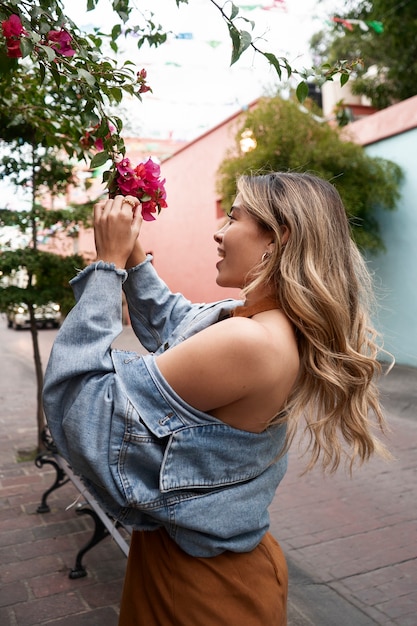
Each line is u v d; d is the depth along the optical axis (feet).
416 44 34.88
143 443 3.18
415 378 23.93
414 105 25.70
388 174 26.23
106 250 3.51
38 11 4.34
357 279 3.69
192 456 3.26
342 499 12.59
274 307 3.50
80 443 3.18
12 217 14.56
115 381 3.20
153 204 3.92
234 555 3.54
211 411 3.36
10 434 18.38
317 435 3.58
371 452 3.68
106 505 3.53
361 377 3.52
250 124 26.61
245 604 3.45
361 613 8.30
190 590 3.37
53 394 3.32
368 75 39.14
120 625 3.79
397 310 27.68
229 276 3.71
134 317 4.65
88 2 5.05
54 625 7.72
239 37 4.13
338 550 10.23
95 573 9.12
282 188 3.55
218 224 41.29
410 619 8.12
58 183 15.33
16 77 7.66
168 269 50.42
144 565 3.63
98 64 4.89
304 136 25.59
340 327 3.40
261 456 3.51
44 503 11.64
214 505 3.35
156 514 3.28
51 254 15.07
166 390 3.18
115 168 3.96
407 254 27.09
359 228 26.37
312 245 3.42
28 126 12.76
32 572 9.17
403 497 12.59
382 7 31.71
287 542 10.61
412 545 10.34
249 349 3.12
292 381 3.39
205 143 42.09
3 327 63.62
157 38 5.98
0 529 10.84
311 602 8.60
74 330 3.28
